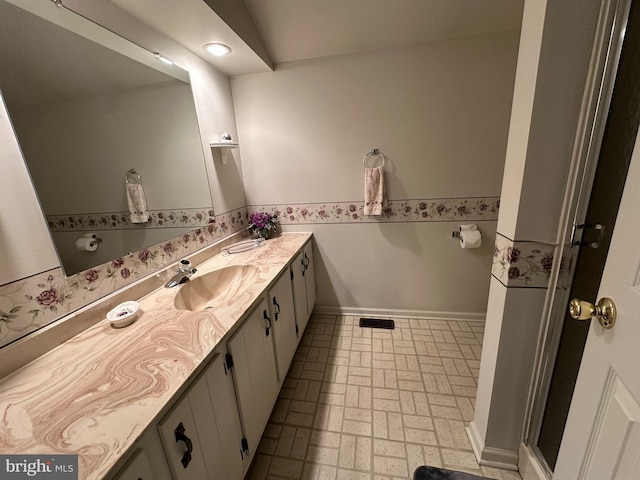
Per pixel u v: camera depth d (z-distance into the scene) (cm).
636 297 52
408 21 161
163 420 66
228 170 197
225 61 172
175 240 146
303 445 132
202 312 105
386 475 118
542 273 96
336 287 238
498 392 112
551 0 73
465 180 192
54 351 85
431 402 152
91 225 102
